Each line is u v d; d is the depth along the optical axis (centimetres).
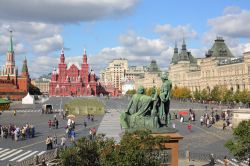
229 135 7806
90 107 12975
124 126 3466
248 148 3866
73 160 2950
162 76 3550
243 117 8688
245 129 3897
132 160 2542
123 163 2542
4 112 13762
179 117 11606
